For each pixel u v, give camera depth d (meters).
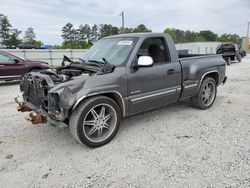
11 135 4.40
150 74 4.31
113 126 3.98
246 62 22.22
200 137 4.09
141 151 3.66
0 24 78.44
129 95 4.08
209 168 3.12
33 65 10.62
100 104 3.74
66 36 91.88
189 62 5.14
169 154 3.53
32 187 2.88
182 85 4.96
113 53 4.41
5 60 10.05
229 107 5.82
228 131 4.32
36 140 4.17
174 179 2.92
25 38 94.19
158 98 4.54
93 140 3.76
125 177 3.01
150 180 2.93
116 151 3.69
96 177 3.04
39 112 3.87
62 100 3.37
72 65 4.54
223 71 6.02
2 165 3.37
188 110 5.61
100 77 3.74
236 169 3.08
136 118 5.12
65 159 3.50
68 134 4.40
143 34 4.47
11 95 8.05
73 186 2.87
